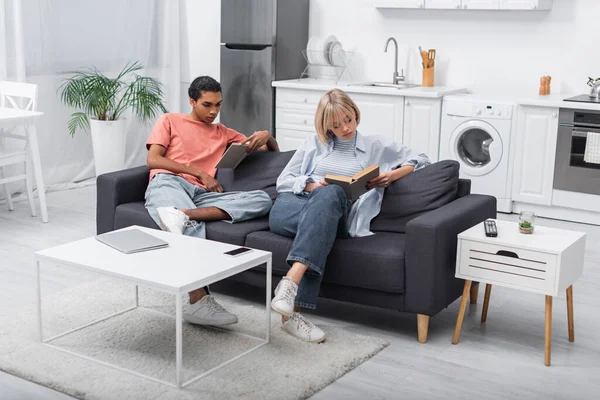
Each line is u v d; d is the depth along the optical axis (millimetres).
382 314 3426
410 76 6215
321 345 3014
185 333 3117
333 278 3172
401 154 3611
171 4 6609
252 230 3445
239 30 6297
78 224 4918
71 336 3068
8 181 4844
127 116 6488
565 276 2914
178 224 3410
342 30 6430
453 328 3273
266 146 4039
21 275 3865
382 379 2775
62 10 5836
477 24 5852
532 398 2656
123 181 3771
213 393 2604
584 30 5465
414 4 5785
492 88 5887
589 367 2918
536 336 3205
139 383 2670
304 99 6086
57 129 5914
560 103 5059
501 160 5363
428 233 2965
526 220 3072
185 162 3879
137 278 2635
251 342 3037
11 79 5438
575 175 5129
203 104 3893
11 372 2764
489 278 2994
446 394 2672
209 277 2668
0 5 5273
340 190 3146
